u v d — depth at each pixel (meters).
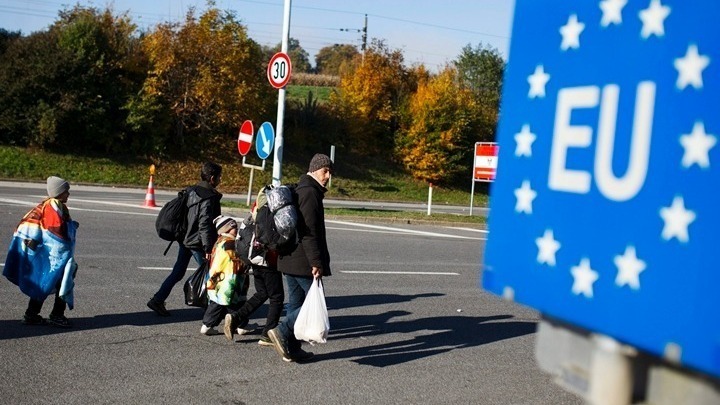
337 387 6.45
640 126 1.67
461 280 12.68
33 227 7.63
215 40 38.09
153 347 7.30
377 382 6.67
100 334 7.63
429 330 8.88
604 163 1.76
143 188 33.09
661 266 1.59
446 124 45.88
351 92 47.47
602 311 1.74
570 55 1.89
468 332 8.87
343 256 14.55
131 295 9.45
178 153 38.50
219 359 7.06
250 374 6.67
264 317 8.99
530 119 2.01
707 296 1.48
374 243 16.98
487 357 7.75
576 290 1.82
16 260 7.70
